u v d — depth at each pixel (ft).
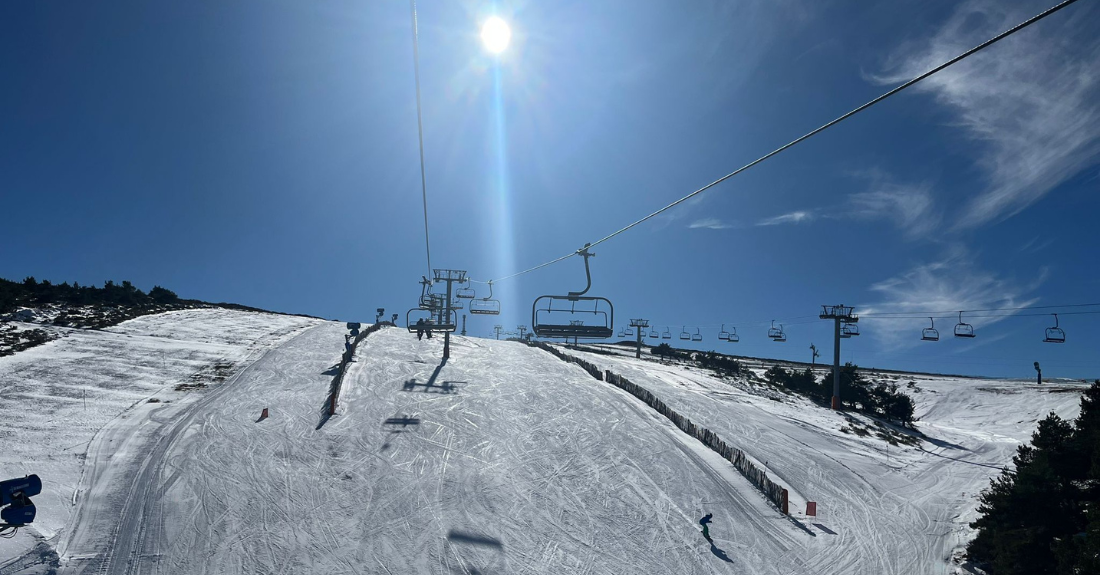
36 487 64.54
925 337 173.99
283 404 113.80
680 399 152.76
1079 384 232.94
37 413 92.58
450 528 74.33
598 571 68.08
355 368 146.92
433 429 108.06
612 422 121.60
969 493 103.71
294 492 79.05
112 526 65.98
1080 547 53.98
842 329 174.60
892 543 80.18
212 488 77.20
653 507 85.35
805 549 77.00
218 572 60.59
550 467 96.17
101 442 86.17
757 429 131.13
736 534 79.51
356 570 63.77
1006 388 211.00
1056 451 76.69
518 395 137.28
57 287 192.54
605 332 89.92
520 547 71.61
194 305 228.84
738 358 352.90
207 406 108.06
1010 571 64.28
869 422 156.87
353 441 98.73
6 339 129.39
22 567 56.70
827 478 105.19
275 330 190.29
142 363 129.59
